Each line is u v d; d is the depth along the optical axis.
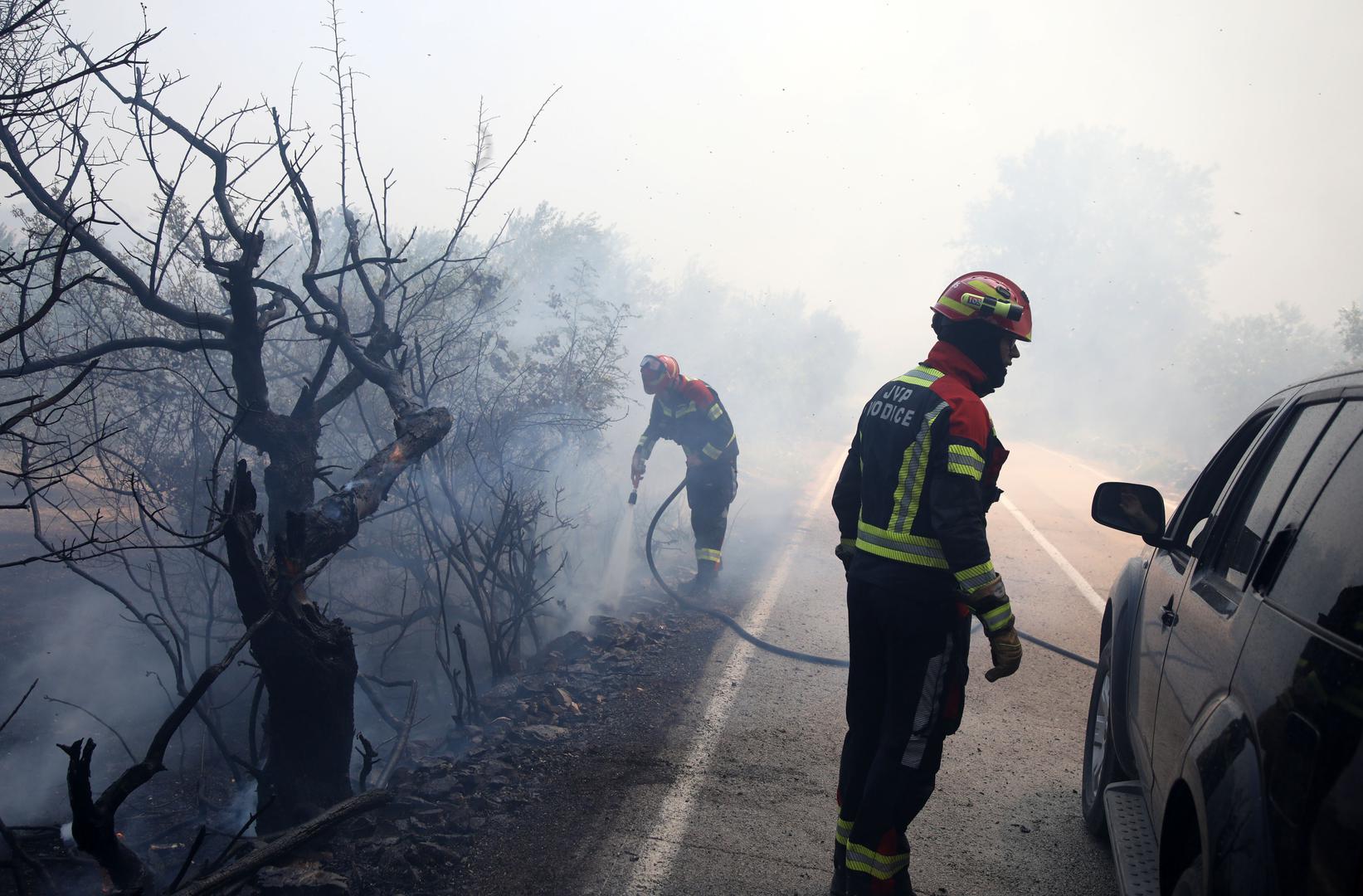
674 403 7.60
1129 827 3.04
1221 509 3.13
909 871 3.65
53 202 4.50
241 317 4.81
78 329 7.06
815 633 6.80
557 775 4.38
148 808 4.89
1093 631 7.32
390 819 3.90
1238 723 2.05
